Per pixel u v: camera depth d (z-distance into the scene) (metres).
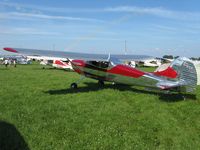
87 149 5.03
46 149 4.92
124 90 11.76
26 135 5.56
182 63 10.09
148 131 6.14
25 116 6.96
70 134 5.75
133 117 7.26
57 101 9.05
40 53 12.04
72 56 12.32
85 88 12.27
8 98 9.34
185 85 9.92
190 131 6.27
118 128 6.26
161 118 7.24
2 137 5.35
